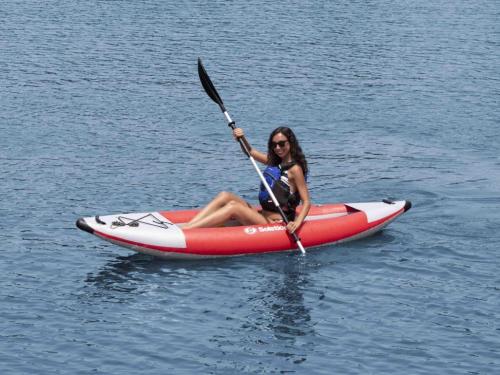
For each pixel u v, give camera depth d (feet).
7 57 79.25
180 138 57.88
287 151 38.68
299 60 80.38
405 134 59.31
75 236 40.37
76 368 28.48
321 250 38.88
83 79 72.69
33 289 34.53
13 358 29.04
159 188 47.88
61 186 47.70
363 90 70.74
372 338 30.71
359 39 89.56
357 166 52.37
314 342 30.42
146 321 31.91
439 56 82.84
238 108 65.21
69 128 59.41
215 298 33.96
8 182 48.08
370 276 36.11
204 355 29.45
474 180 49.55
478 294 34.35
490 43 88.58
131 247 36.91
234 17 98.99
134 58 80.07
